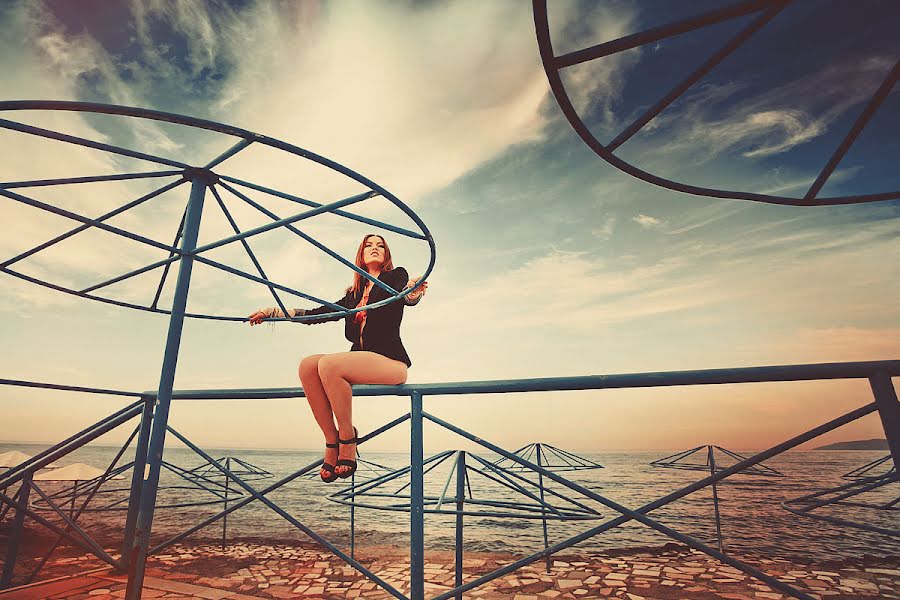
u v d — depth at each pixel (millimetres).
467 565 9289
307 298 2703
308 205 2467
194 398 3129
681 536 2055
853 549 14773
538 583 7703
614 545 17328
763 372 1924
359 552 11203
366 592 7172
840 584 7598
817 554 13430
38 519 3158
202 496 33875
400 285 2762
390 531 20734
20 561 7168
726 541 17312
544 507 2666
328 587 7430
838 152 2059
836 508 29984
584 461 9266
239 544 11961
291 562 9328
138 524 2115
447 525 23031
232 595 3113
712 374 2000
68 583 3186
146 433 3512
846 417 1818
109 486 28500
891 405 1724
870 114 1892
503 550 16391
